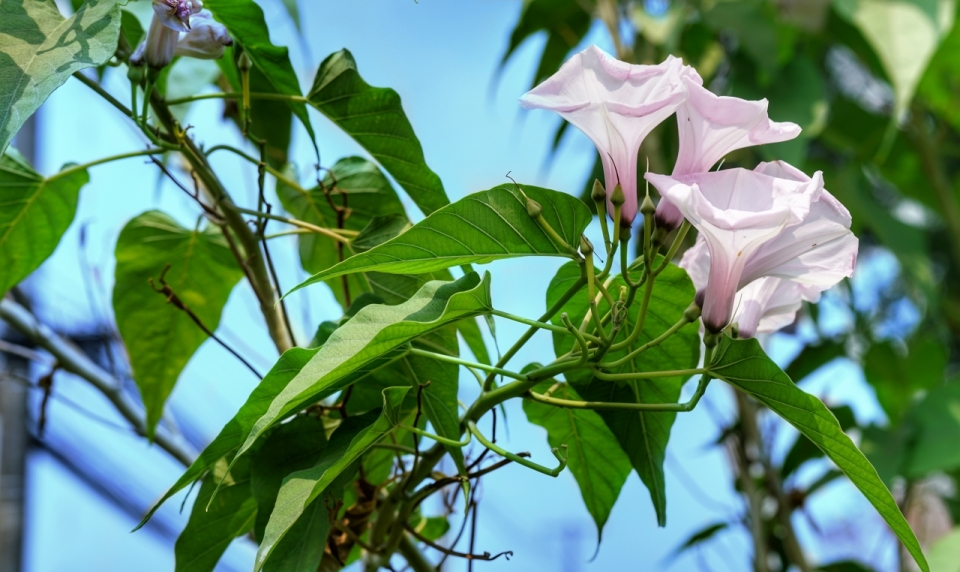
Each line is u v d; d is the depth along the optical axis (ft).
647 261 3.29
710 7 5.87
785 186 3.23
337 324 3.58
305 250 4.11
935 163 7.30
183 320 4.14
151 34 3.56
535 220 3.34
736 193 3.25
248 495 3.66
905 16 6.33
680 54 6.53
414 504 3.59
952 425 5.69
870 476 3.32
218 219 3.85
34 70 3.23
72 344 4.39
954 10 6.33
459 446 3.45
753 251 3.32
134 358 4.14
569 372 3.69
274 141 4.25
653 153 5.61
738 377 3.35
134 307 4.11
